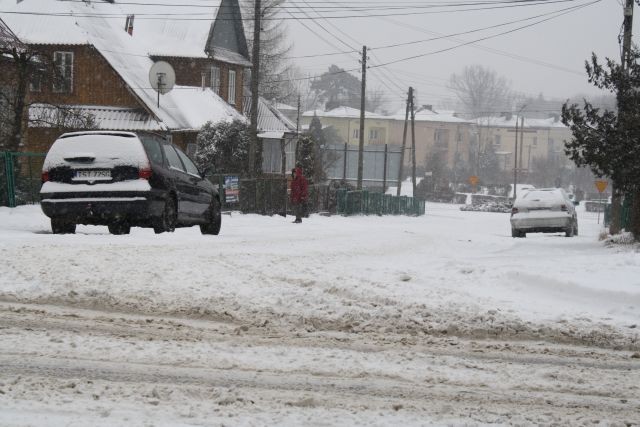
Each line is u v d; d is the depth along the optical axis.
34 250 13.99
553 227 32.84
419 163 157.62
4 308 9.88
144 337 8.57
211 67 60.69
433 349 8.75
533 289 12.83
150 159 18.58
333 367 7.54
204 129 50.09
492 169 150.75
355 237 24.67
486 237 30.48
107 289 11.02
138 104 49.66
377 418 5.86
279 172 65.94
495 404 6.51
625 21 28.44
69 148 18.34
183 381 6.81
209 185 22.39
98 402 5.98
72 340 8.19
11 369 6.98
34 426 5.32
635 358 8.72
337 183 58.16
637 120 20.84
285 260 14.74
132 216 18.20
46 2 52.50
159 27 59.94
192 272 12.29
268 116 69.38
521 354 8.70
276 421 5.68
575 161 22.45
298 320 9.99
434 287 12.55
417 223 47.84
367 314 10.23
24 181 29.95
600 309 11.55
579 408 6.50
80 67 50.16
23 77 34.69
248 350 8.12
